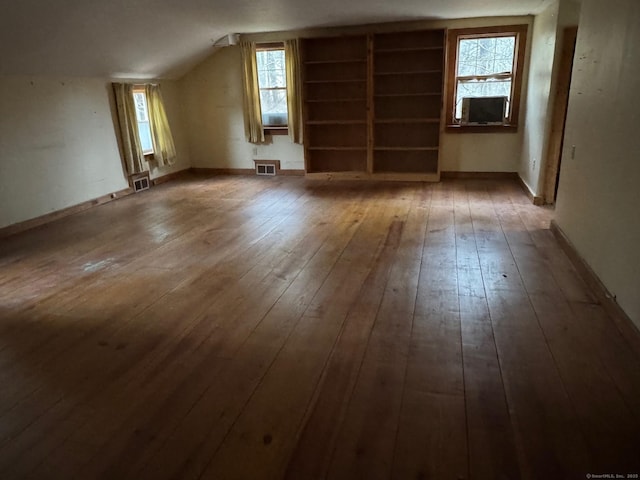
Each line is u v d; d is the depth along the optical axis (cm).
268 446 168
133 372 217
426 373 208
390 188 596
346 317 262
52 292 308
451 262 339
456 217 455
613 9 274
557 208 390
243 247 386
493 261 339
